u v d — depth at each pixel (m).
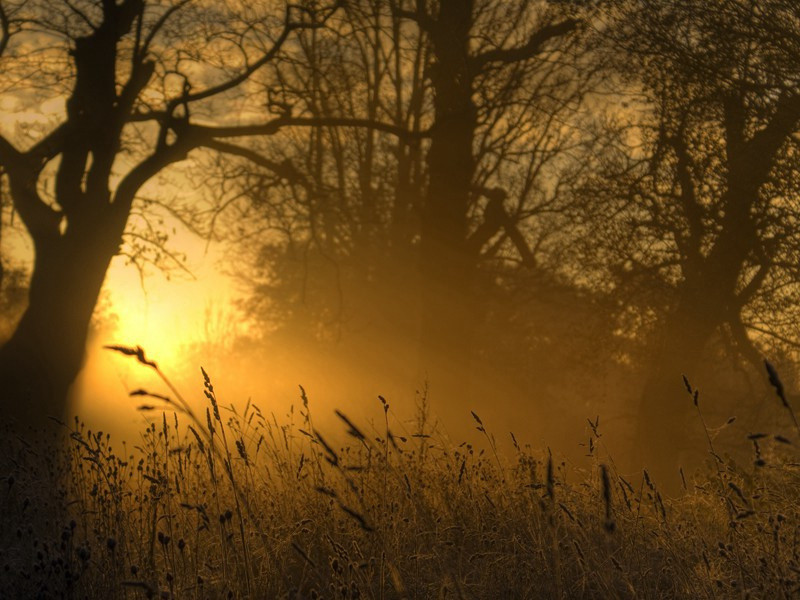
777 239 26.59
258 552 9.65
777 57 22.42
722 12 22.84
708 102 24.72
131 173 33.75
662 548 9.72
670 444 32.72
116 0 32.69
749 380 32.50
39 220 32.91
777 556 8.34
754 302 28.84
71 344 32.56
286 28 33.53
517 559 9.59
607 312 33.41
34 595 8.20
